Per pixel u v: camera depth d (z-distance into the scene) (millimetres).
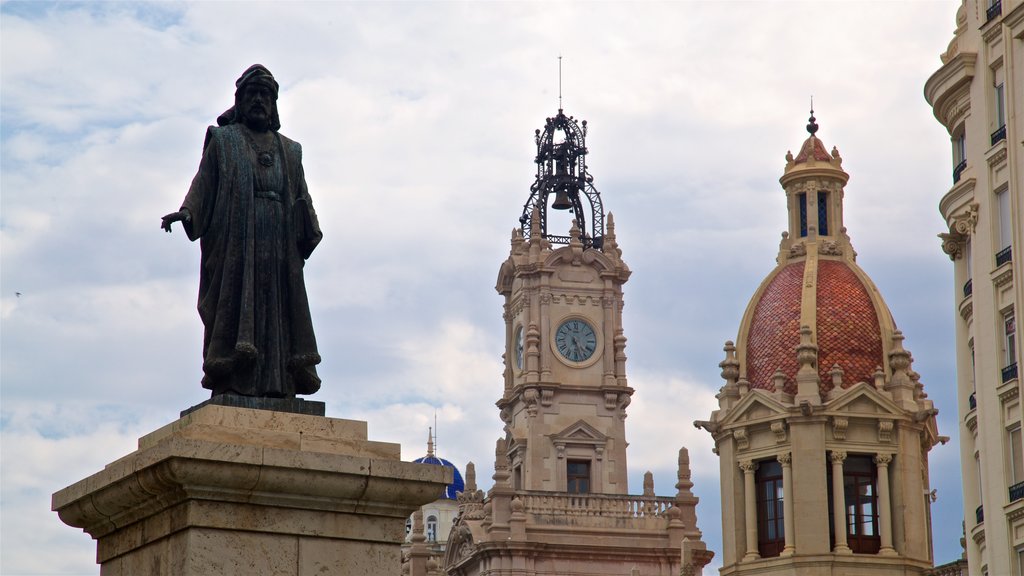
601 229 109625
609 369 105625
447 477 19453
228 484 18656
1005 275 55938
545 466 103438
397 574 19266
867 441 76750
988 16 58062
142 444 20438
